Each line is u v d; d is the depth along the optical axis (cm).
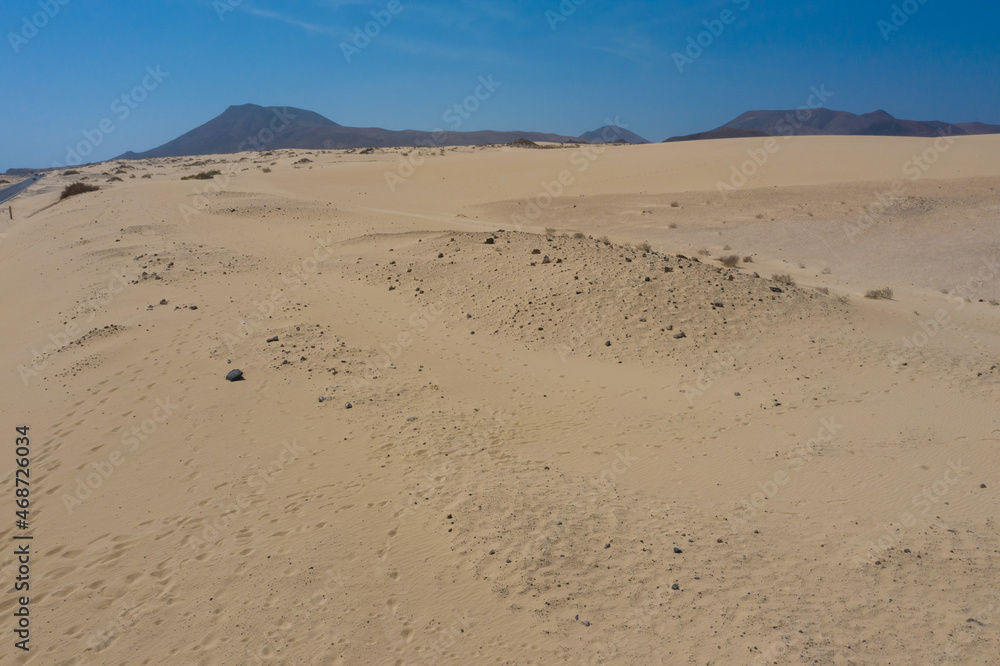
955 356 1416
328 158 9131
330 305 1853
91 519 876
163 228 3123
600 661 586
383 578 716
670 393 1262
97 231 3036
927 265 2559
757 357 1402
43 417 1205
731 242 3119
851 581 686
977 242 2756
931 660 563
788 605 648
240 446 1056
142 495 928
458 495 872
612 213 3950
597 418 1166
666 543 764
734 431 1099
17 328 1881
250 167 8031
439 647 616
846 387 1260
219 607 686
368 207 4434
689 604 654
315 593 696
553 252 2025
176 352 1474
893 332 1572
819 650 579
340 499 885
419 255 2280
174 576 743
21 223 3928
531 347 1509
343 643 626
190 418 1155
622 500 868
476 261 2083
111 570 761
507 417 1170
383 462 985
